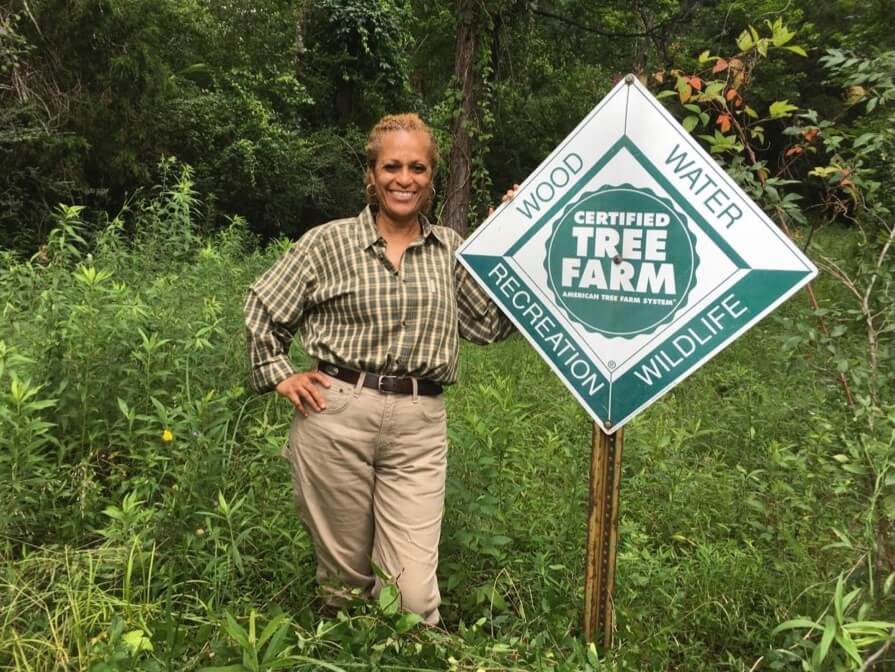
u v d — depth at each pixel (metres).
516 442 3.79
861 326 2.38
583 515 3.05
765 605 2.54
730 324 2.08
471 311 2.55
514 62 9.63
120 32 9.88
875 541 2.12
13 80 9.21
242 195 13.29
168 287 4.55
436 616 2.40
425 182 2.34
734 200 2.04
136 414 3.33
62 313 3.63
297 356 4.76
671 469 3.42
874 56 2.64
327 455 2.33
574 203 2.25
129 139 10.28
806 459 3.02
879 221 2.42
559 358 2.31
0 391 3.07
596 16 11.16
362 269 2.31
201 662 1.98
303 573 2.67
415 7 13.69
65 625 2.16
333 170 15.53
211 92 13.12
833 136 2.47
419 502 2.36
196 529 2.66
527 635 2.35
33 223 9.13
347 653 1.95
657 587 2.60
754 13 10.91
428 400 2.37
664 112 2.11
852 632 1.62
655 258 2.15
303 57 16.28
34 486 2.76
